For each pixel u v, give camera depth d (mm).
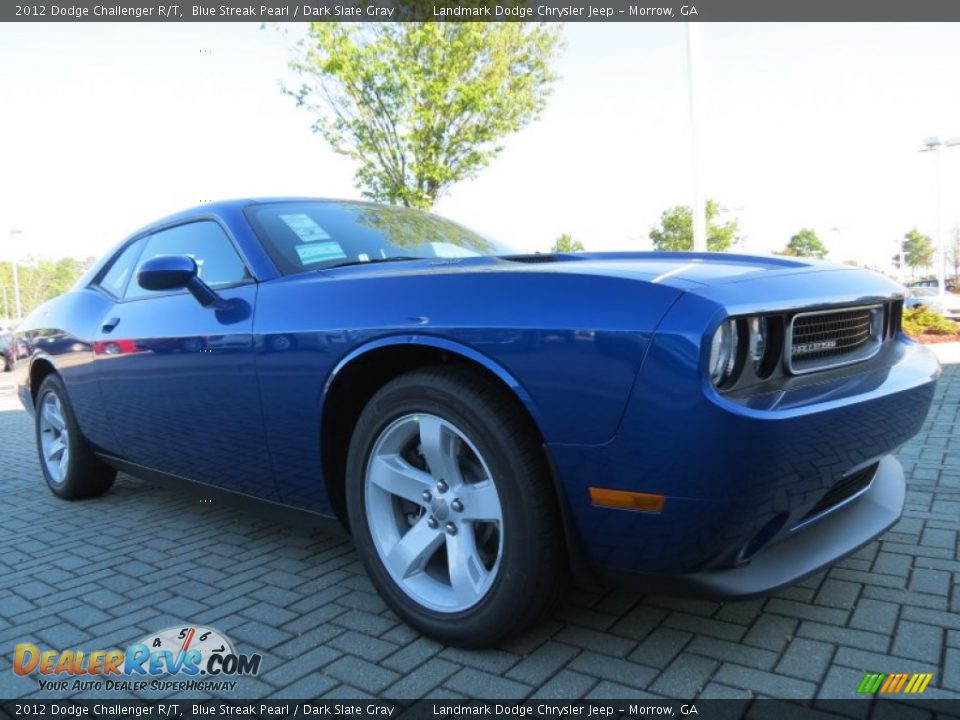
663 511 1759
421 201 11719
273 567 2932
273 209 3051
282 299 2549
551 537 1953
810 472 1832
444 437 2109
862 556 2729
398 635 2270
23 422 8367
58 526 3688
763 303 1829
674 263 2238
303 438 2457
